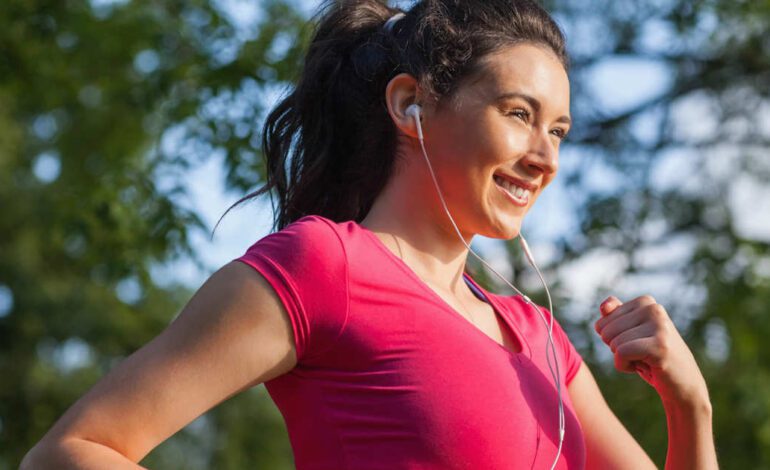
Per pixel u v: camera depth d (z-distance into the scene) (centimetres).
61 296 1289
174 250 608
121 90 704
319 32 207
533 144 185
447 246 190
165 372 161
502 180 185
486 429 167
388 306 171
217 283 167
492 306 194
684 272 823
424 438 165
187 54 648
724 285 814
